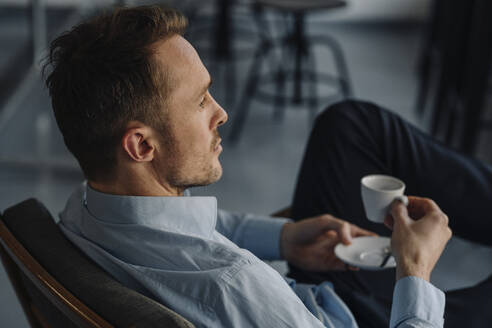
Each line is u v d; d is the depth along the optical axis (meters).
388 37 5.61
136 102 0.79
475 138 2.74
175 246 0.83
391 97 4.11
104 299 0.75
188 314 0.78
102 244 0.87
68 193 2.74
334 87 4.25
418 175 1.58
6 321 1.93
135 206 0.84
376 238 1.32
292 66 4.56
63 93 0.80
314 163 1.57
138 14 0.82
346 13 5.94
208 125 0.87
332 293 1.15
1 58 3.28
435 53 3.78
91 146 0.82
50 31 3.50
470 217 1.55
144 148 0.83
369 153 1.58
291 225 1.32
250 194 2.83
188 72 0.81
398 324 0.91
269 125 3.59
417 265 0.96
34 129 3.36
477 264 1.92
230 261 0.80
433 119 3.31
